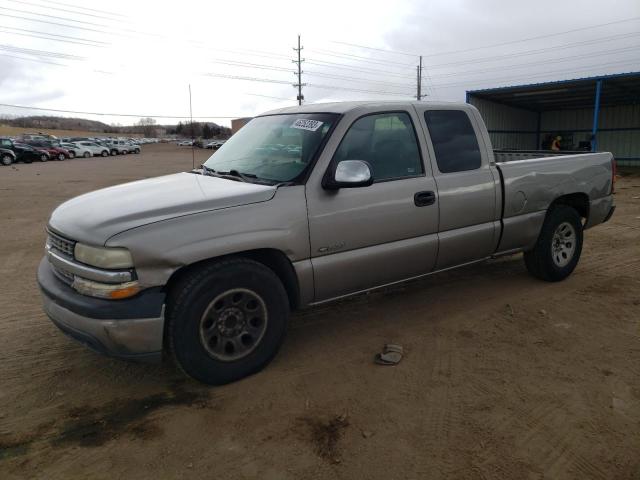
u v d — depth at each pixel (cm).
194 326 313
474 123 459
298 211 346
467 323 437
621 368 357
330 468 259
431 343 400
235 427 294
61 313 312
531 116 3238
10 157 3531
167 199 332
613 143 3014
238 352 338
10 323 451
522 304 479
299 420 299
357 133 382
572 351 383
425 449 272
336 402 318
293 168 367
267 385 338
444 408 310
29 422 301
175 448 276
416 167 412
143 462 265
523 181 482
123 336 295
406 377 347
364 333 420
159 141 11075
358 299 498
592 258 645
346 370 358
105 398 327
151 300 297
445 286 534
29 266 648
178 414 307
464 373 352
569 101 2884
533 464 261
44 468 260
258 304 340
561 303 480
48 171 2748
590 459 264
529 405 312
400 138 406
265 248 338
